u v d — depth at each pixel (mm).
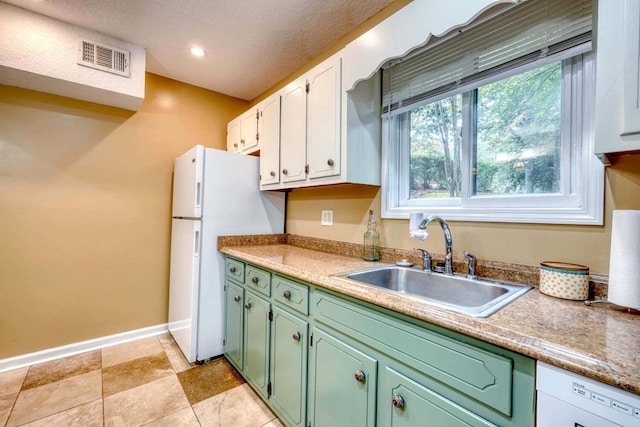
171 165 2611
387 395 946
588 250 1030
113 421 1501
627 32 709
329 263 1563
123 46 2049
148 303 2514
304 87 1849
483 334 707
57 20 1830
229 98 2977
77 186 2203
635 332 691
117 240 2367
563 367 588
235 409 1616
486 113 1391
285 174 2014
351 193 1958
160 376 1910
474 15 1046
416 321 872
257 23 1864
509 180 1307
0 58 1667
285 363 1451
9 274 1976
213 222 2119
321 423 1228
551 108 1180
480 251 1324
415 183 1700
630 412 514
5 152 1955
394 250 1656
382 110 1766
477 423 723
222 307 2156
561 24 1087
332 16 1800
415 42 1234
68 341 2174
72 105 2172
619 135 721
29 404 1613
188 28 1912
